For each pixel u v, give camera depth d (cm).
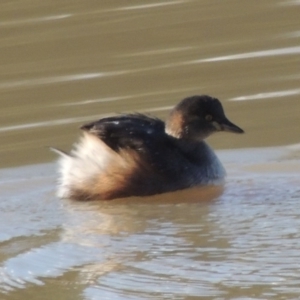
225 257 991
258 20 1916
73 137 1472
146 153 1246
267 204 1155
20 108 1617
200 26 1914
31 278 980
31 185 1316
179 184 1247
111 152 1242
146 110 1548
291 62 1694
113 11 2050
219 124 1298
